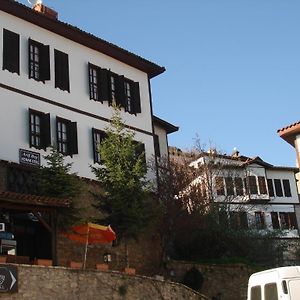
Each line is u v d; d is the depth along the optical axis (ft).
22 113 72.69
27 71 75.25
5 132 69.72
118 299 57.88
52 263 57.93
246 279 81.87
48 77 77.36
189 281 77.66
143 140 90.48
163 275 80.74
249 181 147.84
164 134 107.76
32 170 71.15
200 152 108.37
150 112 94.43
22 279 49.65
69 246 71.77
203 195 96.37
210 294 78.59
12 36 74.69
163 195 87.15
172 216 84.99
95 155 81.05
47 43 79.77
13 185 68.39
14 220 68.85
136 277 60.85
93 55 86.99
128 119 88.99
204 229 89.86
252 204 143.02
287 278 35.06
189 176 96.89
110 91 87.56
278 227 140.46
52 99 77.56
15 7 75.15
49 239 69.41
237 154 151.64
